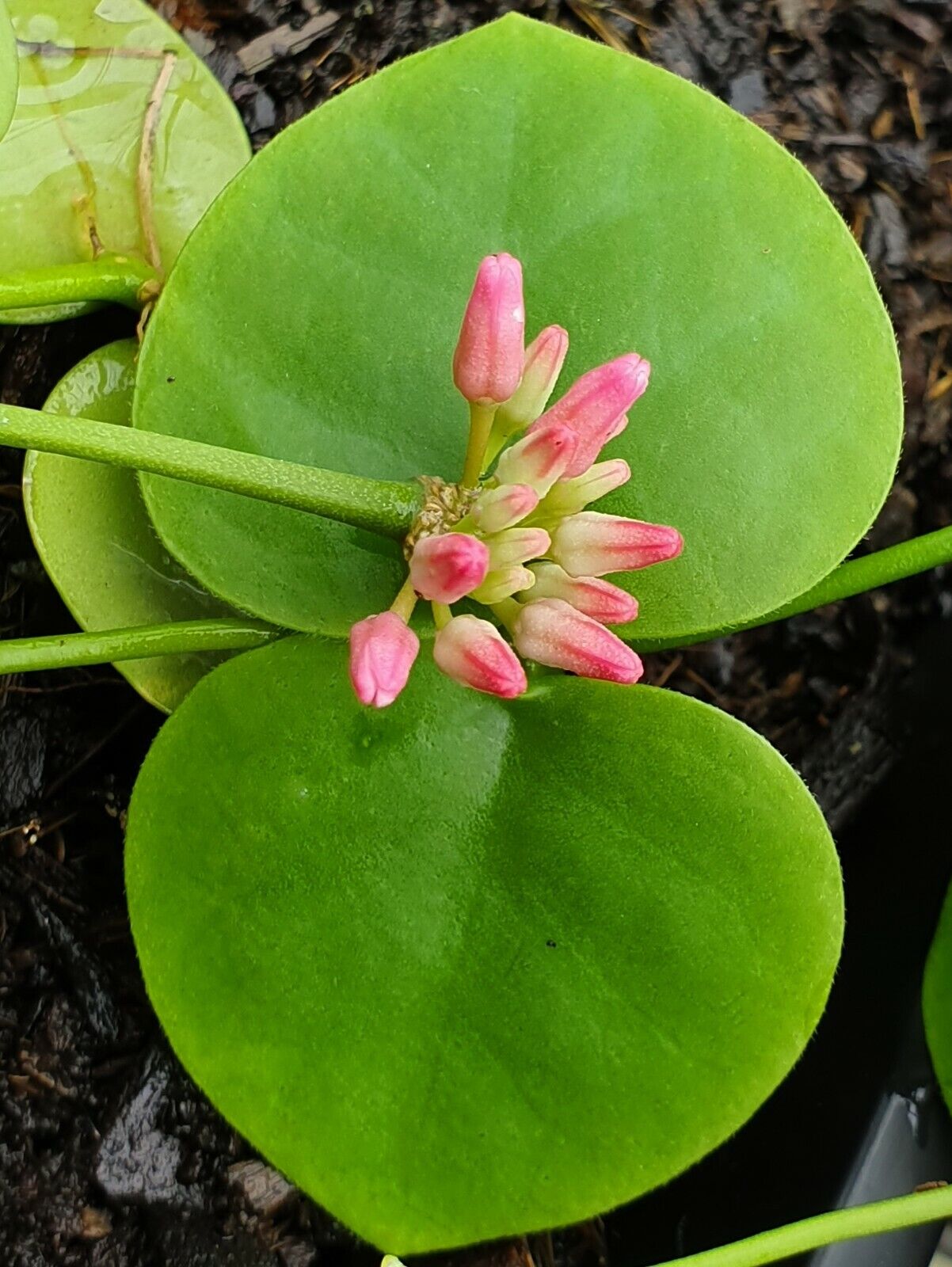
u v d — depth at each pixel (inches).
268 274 3.9
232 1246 4.9
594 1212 3.7
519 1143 3.7
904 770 5.4
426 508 3.5
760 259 3.9
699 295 3.9
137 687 4.7
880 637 5.7
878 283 5.9
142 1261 4.9
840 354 3.9
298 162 3.8
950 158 6.1
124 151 4.9
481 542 3.3
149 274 4.8
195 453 3.2
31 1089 5.0
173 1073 5.0
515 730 4.0
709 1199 4.8
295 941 3.8
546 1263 5.0
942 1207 3.9
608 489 3.6
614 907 3.8
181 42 5.0
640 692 3.9
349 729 3.9
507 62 3.9
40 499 4.5
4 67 3.9
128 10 4.9
